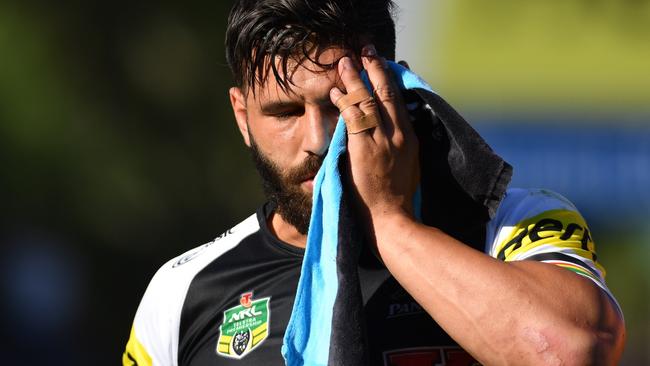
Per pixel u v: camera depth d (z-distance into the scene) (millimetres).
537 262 6133
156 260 30109
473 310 5891
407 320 6969
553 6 37594
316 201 6562
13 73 28844
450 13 43906
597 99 35781
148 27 29828
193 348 7836
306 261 6551
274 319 7492
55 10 29250
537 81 37438
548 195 7184
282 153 7109
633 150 33375
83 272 30094
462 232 6719
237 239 8141
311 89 6789
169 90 29969
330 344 6234
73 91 29312
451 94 41125
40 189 29297
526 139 34750
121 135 29688
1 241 29266
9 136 28906
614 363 5898
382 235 6289
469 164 6520
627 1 28906
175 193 30047
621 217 33281
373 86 6637
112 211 29734
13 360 29875
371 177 6383
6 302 29781
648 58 36844
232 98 7949
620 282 33500
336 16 6789
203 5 30000
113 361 30328
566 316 5805
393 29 7504
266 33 6949
